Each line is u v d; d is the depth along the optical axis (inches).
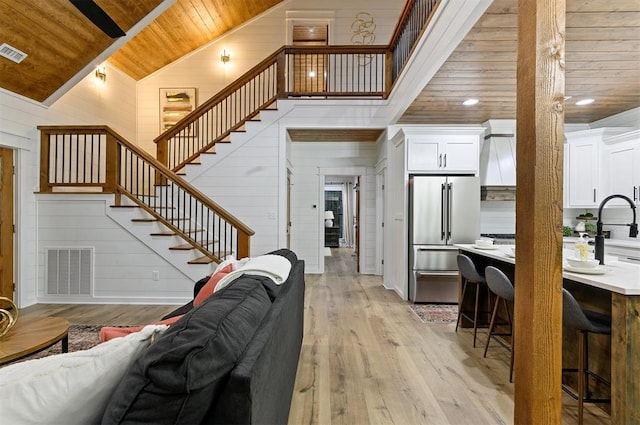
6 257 154.2
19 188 157.8
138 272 165.3
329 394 85.9
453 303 168.9
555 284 52.8
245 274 66.7
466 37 96.0
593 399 77.5
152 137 261.3
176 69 261.9
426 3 130.9
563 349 93.3
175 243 169.3
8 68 140.1
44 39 137.7
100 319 141.1
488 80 128.6
